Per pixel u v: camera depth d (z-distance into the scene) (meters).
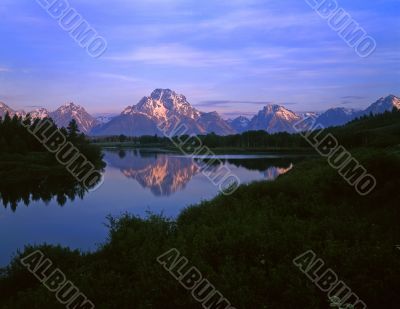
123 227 17.75
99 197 49.00
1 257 23.48
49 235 29.06
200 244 13.25
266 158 124.88
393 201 15.72
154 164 111.69
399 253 10.59
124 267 13.28
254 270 10.63
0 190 58.19
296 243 12.40
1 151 92.50
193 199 45.22
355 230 13.02
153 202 43.69
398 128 109.19
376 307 8.87
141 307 9.68
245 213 17.83
